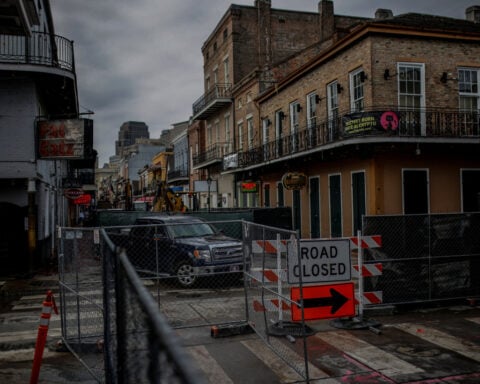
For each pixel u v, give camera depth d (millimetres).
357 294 9414
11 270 15844
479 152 18484
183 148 48625
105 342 4367
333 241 7121
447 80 18344
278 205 26453
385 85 17641
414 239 9312
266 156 26297
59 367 6289
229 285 9297
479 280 9852
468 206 18328
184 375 1357
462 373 5801
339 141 17469
